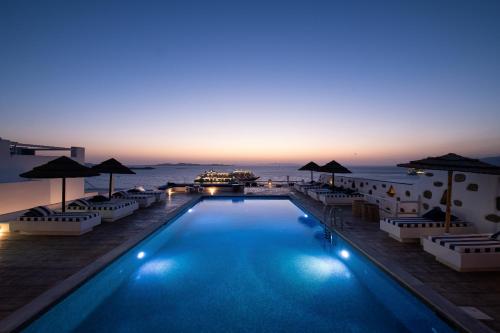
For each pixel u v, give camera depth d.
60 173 6.60
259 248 6.47
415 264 4.43
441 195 6.92
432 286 3.64
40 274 4.00
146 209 9.82
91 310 3.79
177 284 4.56
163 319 3.57
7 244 5.48
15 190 8.80
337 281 4.71
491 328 2.73
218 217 9.84
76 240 5.76
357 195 10.55
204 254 6.05
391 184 9.69
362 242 5.66
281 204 12.43
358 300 4.08
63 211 6.92
